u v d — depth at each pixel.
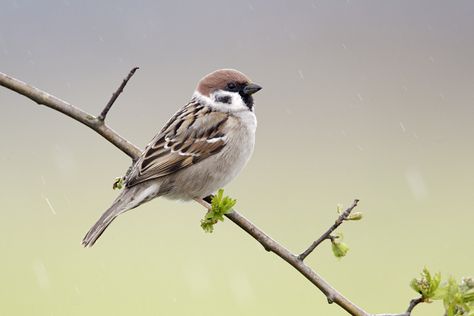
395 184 16.91
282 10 28.38
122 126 20.08
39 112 20.38
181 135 6.63
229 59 26.17
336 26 28.92
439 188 16.72
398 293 12.02
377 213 15.40
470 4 30.66
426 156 18.83
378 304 11.70
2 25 23.91
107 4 25.39
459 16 30.23
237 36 27.12
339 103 23.00
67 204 14.95
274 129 20.92
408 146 19.53
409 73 25.86
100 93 22.27
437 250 13.51
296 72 25.67
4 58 23.45
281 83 24.92
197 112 6.79
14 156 17.31
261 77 25.55
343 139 20.09
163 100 22.38
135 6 25.98
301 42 27.59
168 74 24.52
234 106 6.89
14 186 15.70
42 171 16.55
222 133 6.74
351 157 18.80
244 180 17.17
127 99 22.31
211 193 6.85
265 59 26.78
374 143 19.75
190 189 6.68
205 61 25.80
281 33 27.66
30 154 17.50
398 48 28.06
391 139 20.03
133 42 25.27
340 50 27.67
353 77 25.36
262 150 19.31
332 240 5.32
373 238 14.20
